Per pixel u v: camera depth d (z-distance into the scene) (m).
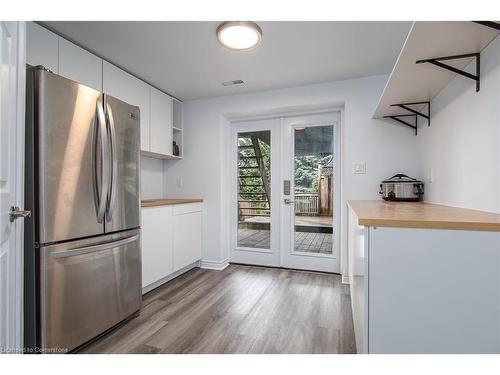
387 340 0.99
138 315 2.03
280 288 2.57
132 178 2.01
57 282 1.46
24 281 1.40
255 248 3.40
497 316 0.90
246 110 3.14
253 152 3.41
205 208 3.33
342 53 2.18
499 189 1.13
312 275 2.97
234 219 3.47
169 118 3.15
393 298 0.99
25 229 1.40
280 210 3.26
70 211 1.53
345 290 2.51
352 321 1.91
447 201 1.66
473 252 0.92
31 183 1.40
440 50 1.24
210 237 3.30
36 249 1.39
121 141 1.90
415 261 0.97
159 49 2.13
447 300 0.94
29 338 1.40
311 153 3.15
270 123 3.31
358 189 2.65
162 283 2.71
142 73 2.59
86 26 1.81
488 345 0.91
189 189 3.41
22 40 1.14
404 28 1.83
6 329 1.04
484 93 1.23
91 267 1.65
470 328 0.93
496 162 1.15
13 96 1.07
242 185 3.46
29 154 1.40
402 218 1.01
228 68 2.47
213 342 1.66
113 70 2.33
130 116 1.99
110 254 1.79
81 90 1.59
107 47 2.10
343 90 2.73
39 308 1.38
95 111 1.68
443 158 1.73
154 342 1.67
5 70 0.99
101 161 1.68
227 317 1.99
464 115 1.43
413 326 0.97
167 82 2.81
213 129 3.30
